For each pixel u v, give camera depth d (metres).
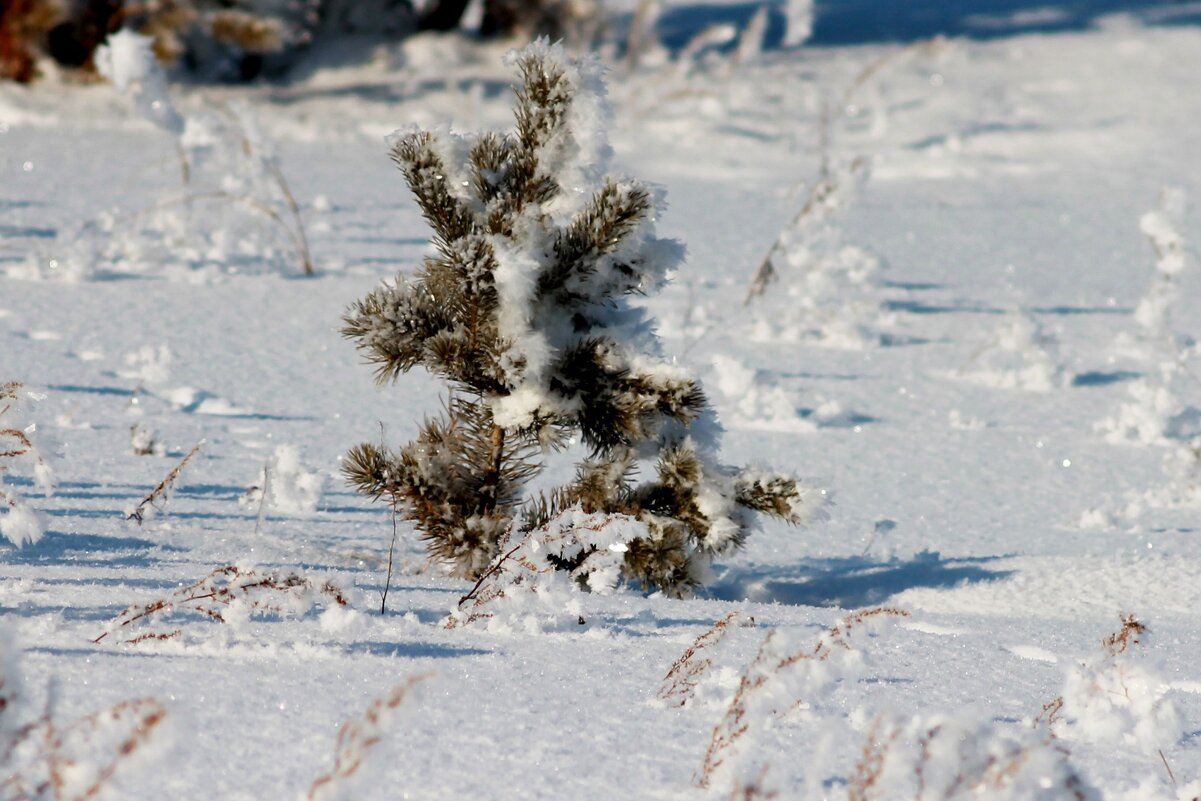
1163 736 10.30
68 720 9.17
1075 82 98.69
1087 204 64.75
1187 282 47.41
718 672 11.48
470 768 9.09
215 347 32.50
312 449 24.73
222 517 18.97
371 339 15.81
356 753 7.61
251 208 51.41
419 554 17.69
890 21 131.38
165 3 81.25
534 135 15.41
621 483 17.09
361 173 64.81
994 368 35.09
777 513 17.22
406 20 102.19
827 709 10.84
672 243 15.84
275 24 81.69
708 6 143.12
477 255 15.13
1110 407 32.03
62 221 47.31
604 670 11.58
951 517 23.58
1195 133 83.62
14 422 15.20
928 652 13.05
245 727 9.45
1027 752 7.55
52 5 78.81
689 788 8.94
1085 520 23.23
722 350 35.91
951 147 78.81
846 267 41.38
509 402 15.98
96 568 14.27
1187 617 16.50
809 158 76.38
